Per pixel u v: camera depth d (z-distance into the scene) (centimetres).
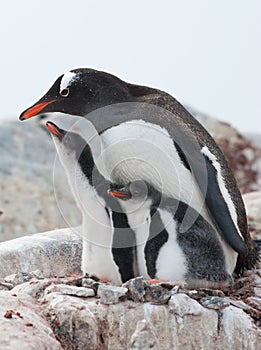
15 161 3784
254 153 4400
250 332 1655
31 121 4053
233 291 1852
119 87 1812
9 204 3597
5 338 1410
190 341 1598
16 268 2025
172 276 1700
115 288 1608
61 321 1540
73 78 1811
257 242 2077
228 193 1739
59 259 2103
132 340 1523
